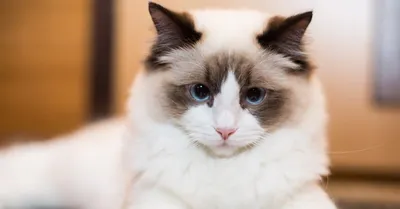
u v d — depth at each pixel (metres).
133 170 0.64
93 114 1.29
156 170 0.63
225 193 0.62
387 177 1.21
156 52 0.65
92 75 1.29
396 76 1.22
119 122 0.79
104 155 0.74
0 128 1.34
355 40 1.23
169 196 0.62
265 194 0.62
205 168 0.62
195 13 0.66
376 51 1.22
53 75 1.31
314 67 0.66
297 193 0.62
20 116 1.33
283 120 0.63
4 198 0.76
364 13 1.23
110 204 0.68
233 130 0.60
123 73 1.28
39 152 0.80
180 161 0.62
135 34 1.27
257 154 0.62
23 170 0.78
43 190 0.77
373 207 0.88
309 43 0.66
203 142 0.61
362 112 1.22
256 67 0.62
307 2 1.23
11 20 1.33
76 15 1.29
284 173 0.62
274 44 0.64
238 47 0.63
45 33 1.31
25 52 1.33
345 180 1.21
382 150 1.22
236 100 0.61
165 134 0.63
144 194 0.63
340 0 1.22
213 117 0.61
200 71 0.62
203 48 0.63
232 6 1.22
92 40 1.29
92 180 0.73
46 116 1.32
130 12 1.26
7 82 1.34
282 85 0.63
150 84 0.64
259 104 0.62
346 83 1.23
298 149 0.63
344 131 1.22
